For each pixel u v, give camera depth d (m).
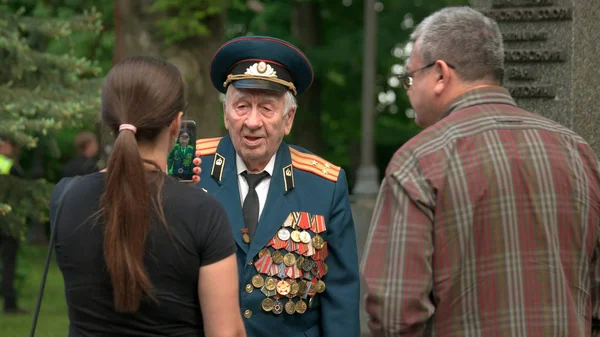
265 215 2.85
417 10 17.53
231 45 2.84
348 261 2.92
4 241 8.32
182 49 8.43
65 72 7.47
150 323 2.02
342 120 20.11
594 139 3.40
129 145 2.00
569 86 3.32
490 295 2.24
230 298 2.05
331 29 18.41
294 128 18.20
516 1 3.41
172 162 2.64
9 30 7.37
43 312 8.55
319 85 18.11
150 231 2.00
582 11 3.32
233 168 2.92
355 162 20.92
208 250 2.04
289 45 2.85
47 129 6.97
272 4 17.75
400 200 2.27
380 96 20.45
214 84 2.98
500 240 2.24
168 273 2.01
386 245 2.28
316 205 2.91
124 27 8.44
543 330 2.24
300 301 2.84
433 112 2.45
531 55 3.38
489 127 2.31
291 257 2.83
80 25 7.81
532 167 2.27
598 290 2.37
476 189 2.24
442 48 2.39
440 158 2.27
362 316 6.53
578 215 2.29
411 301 2.21
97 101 7.23
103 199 2.02
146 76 2.08
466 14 2.42
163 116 2.08
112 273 1.97
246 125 2.82
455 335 2.25
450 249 2.24
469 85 2.40
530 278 2.24
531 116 2.37
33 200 7.37
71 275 2.05
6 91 7.00
